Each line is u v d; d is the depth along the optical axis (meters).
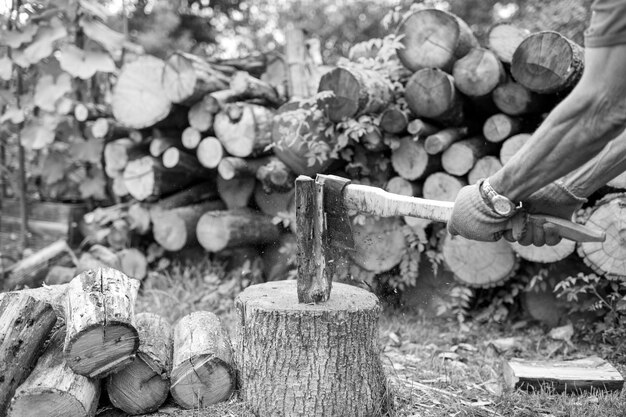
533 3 8.67
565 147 2.07
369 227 4.59
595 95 1.96
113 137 5.36
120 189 5.44
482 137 4.41
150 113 5.03
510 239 2.46
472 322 4.50
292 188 4.84
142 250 5.43
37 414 2.66
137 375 2.93
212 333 3.18
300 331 2.82
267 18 14.70
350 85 4.20
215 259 5.28
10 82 6.16
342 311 2.84
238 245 4.97
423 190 4.39
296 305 2.93
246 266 5.08
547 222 2.41
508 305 4.54
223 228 4.90
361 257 4.62
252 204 5.24
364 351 2.90
